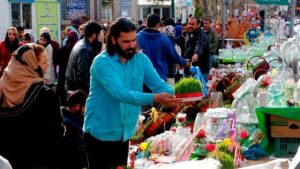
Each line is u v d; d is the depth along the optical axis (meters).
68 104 5.88
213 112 5.41
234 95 6.14
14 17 21.75
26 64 5.06
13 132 5.07
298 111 5.29
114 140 4.65
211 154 4.48
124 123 4.64
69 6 28.06
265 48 12.23
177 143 5.32
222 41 16.59
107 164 4.70
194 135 5.23
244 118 5.56
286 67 7.25
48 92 5.10
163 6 40.53
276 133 5.39
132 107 4.67
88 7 32.16
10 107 5.05
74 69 8.14
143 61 4.62
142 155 5.49
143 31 8.30
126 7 36.34
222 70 9.80
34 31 21.95
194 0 31.23
